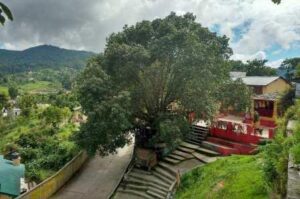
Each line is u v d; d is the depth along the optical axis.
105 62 21.58
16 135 39.91
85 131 19.81
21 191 19.25
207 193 14.17
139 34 22.67
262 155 15.59
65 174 22.44
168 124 19.81
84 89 20.00
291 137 8.78
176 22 23.48
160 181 20.22
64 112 39.16
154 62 21.08
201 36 23.28
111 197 19.83
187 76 20.89
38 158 26.72
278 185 9.27
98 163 25.89
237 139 22.41
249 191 11.84
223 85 23.94
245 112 26.19
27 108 54.25
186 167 20.72
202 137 23.86
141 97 21.88
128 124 19.34
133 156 24.53
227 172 15.14
